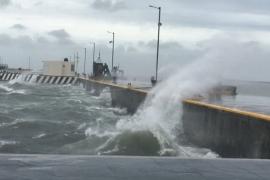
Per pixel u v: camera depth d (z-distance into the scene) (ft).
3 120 82.74
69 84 239.09
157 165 22.99
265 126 42.19
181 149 58.39
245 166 23.40
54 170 21.47
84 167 22.20
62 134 68.80
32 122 79.51
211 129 56.80
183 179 20.80
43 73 257.75
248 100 96.99
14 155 24.20
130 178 20.67
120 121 79.56
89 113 100.63
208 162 24.03
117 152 56.24
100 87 161.07
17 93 155.74
